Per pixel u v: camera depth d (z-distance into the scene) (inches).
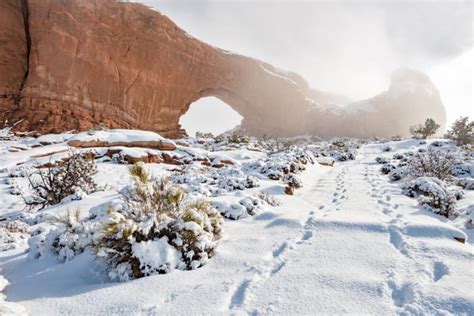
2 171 500.1
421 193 277.4
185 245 136.5
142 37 1364.4
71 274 142.4
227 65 1846.7
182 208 160.4
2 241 207.2
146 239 134.7
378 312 90.3
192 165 602.5
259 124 2100.1
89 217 226.5
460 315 85.4
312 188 375.2
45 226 236.1
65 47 1074.7
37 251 171.0
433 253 130.2
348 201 268.1
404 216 202.1
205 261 137.9
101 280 131.0
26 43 1072.8
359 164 679.7
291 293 104.3
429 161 405.4
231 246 158.1
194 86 1692.9
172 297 107.6
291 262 131.6
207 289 111.2
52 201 354.3
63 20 1074.7
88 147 664.4
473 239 174.4
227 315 93.4
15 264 166.9
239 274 123.0
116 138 714.8
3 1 1019.3
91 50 1152.8
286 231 175.9
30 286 133.9
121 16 1268.5
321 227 175.0
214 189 320.2
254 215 221.0
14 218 289.9
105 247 127.6
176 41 1530.5
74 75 1096.2
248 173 465.4
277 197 294.7
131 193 167.6
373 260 127.6
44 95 1017.5
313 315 90.5
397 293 101.4
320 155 893.8
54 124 992.2
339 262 127.9
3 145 684.7
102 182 459.2
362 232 162.9
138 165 159.3
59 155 579.8
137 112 1380.4
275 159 510.0
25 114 965.8
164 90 1510.8
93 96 1162.6
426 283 104.6
